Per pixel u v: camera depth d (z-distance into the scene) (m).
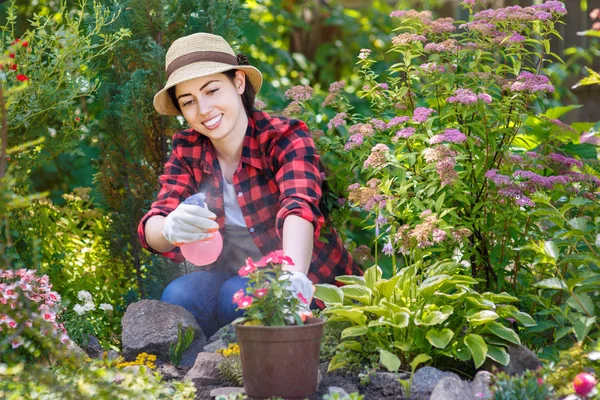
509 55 3.19
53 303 2.79
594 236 2.96
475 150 3.01
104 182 3.72
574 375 2.21
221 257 3.20
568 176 3.06
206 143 3.08
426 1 6.52
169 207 2.97
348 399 1.97
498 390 2.10
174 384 2.29
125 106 3.50
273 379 2.15
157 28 3.64
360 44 6.49
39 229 3.54
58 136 3.53
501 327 2.55
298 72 6.55
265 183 3.02
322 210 3.28
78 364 2.14
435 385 2.31
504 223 2.96
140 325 2.90
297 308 2.19
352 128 3.19
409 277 2.69
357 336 2.69
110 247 3.69
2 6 4.41
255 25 5.65
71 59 3.33
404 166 3.05
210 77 2.84
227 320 3.01
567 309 2.63
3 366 2.10
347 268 3.29
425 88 3.18
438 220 2.68
